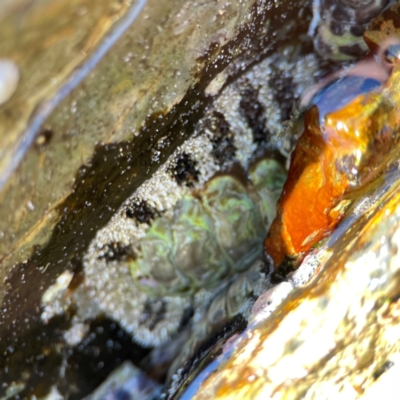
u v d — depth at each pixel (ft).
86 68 0.40
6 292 0.48
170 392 0.50
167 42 0.42
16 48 0.38
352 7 0.47
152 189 0.51
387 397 0.44
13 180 0.41
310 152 0.46
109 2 0.39
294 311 0.46
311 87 0.50
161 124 0.46
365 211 0.47
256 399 0.44
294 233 0.48
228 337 0.48
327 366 0.44
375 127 0.45
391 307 0.44
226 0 0.43
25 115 0.40
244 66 0.49
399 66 0.45
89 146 0.43
